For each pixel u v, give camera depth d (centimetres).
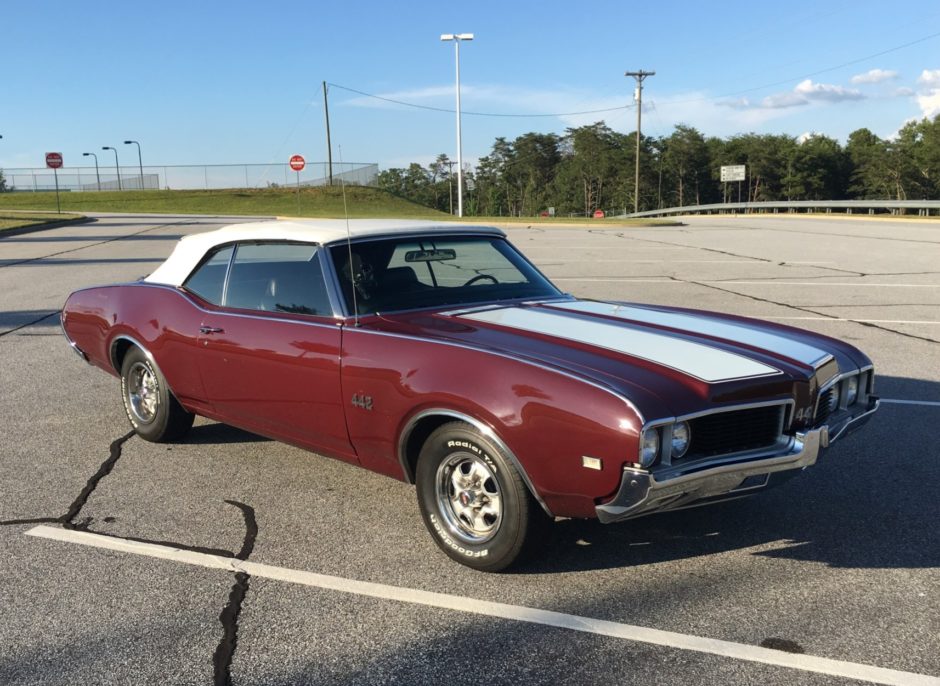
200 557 353
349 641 285
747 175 12031
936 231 2733
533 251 2022
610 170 12762
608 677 262
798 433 318
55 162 3869
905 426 538
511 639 285
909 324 924
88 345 538
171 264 489
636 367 311
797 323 931
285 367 391
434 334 351
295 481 447
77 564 346
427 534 378
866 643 280
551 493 302
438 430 333
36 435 532
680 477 285
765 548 359
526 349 330
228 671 268
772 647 278
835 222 3578
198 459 484
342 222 439
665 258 1809
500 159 15588
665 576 333
